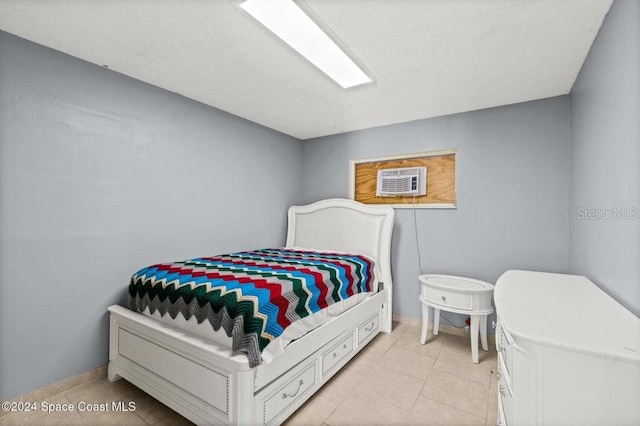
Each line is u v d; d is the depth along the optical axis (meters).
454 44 1.79
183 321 1.70
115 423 1.64
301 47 1.86
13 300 1.74
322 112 3.02
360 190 3.61
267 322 1.49
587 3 1.42
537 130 2.58
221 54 1.95
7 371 1.72
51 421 1.65
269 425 1.51
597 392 0.85
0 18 1.58
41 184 1.83
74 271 1.98
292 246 3.75
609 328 0.99
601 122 1.60
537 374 0.92
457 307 2.40
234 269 2.12
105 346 2.13
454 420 1.70
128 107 2.26
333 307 2.08
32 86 1.80
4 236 1.71
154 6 1.49
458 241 2.93
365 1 1.42
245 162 3.26
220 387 1.44
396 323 3.21
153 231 2.41
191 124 2.70
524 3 1.43
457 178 2.94
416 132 3.18
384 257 3.10
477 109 2.86
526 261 2.61
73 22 1.62
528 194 2.61
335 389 1.99
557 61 1.97
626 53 1.24
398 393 1.95
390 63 2.02
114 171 2.17
